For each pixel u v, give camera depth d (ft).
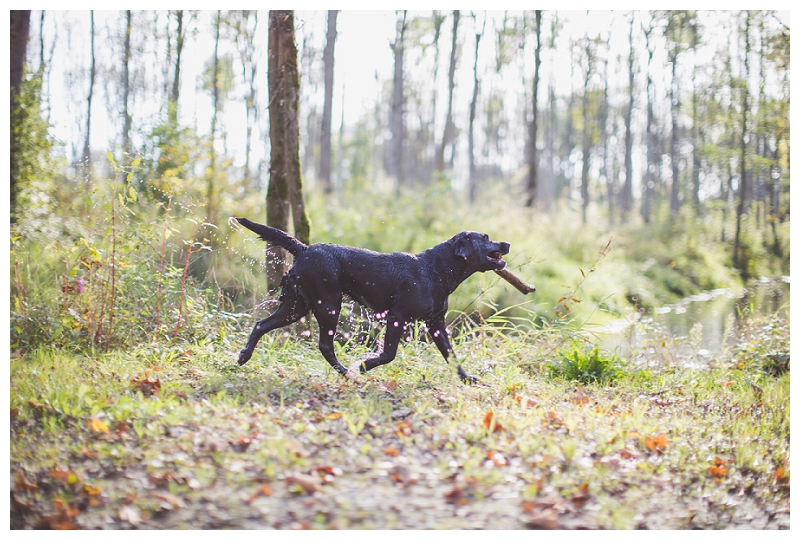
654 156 125.49
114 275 20.84
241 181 38.24
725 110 69.51
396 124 83.30
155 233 22.52
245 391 15.97
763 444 15.20
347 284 18.04
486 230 51.65
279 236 18.08
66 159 28.86
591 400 17.90
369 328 22.79
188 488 10.69
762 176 70.54
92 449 12.15
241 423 13.16
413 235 46.52
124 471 11.37
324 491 10.63
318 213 47.19
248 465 11.31
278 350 20.94
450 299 31.68
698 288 60.03
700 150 77.66
